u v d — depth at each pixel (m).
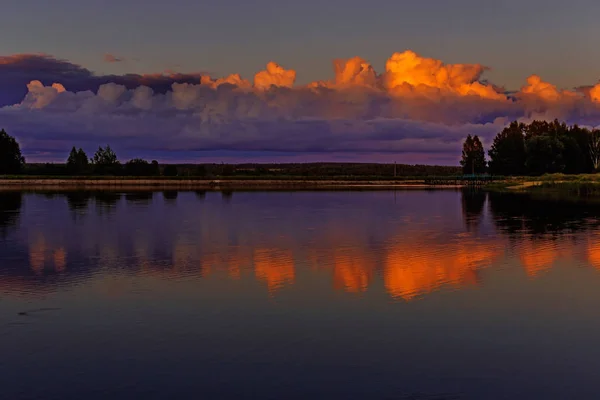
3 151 139.50
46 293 18.19
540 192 82.00
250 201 68.25
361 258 24.50
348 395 10.59
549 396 10.55
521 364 12.01
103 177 135.62
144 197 76.62
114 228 36.56
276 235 32.97
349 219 43.19
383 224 39.22
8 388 10.97
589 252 25.55
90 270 22.03
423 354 12.56
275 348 12.97
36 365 12.08
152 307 16.45
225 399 10.46
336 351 12.76
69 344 13.32
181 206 58.34
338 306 16.41
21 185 123.88
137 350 12.91
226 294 17.97
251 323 14.84
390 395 10.59
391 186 128.25
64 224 39.03
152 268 22.42
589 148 133.50
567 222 39.00
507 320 14.98
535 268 21.83
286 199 72.94
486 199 69.12
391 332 14.04
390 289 18.47
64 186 122.38
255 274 21.11
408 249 27.11
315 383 11.10
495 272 21.11
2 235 32.81
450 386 10.96
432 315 15.45
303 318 15.25
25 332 14.21
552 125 157.50
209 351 12.81
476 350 12.80
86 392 10.78
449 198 73.12
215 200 70.06
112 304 16.80
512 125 158.62
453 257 24.56
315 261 23.80
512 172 142.50
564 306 16.30
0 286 19.20
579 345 13.09
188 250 27.05
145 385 11.06
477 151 170.12
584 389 10.82
